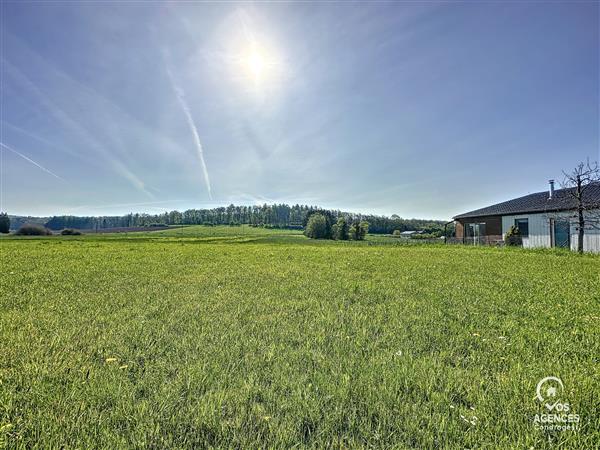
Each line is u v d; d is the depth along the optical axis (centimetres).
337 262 1025
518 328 334
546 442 158
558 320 363
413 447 158
